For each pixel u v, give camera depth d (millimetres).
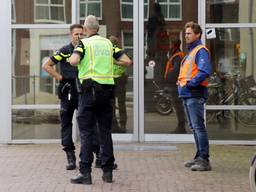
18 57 16406
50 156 14531
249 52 16297
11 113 16406
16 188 11352
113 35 16547
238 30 16312
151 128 16500
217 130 16344
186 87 12812
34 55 16406
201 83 12789
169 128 16484
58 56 12562
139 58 16484
